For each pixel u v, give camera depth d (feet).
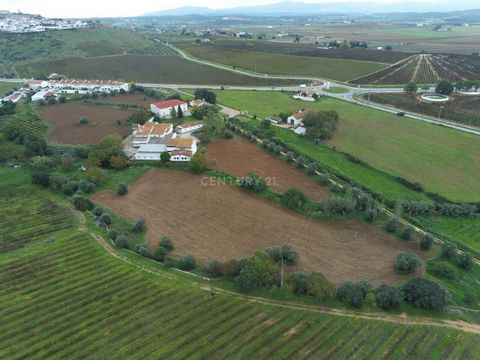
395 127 552.41
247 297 233.35
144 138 475.72
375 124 564.71
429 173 415.44
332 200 329.31
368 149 476.54
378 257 279.90
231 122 559.38
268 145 463.01
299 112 572.10
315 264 269.23
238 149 468.34
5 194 371.97
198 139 496.23
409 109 640.99
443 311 224.94
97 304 227.61
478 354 195.52
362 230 311.47
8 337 205.46
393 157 453.58
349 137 514.68
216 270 250.78
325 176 385.29
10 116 592.19
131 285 243.81
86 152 452.76
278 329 208.23
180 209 341.62
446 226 328.29
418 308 226.17
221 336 203.72
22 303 229.04
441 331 209.67
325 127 510.99
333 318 216.95
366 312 222.28
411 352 195.21
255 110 631.15
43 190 381.81
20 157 442.50
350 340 202.18
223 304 226.99
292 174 408.87
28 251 279.69
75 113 615.16
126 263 266.16
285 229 312.09
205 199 357.00
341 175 403.75
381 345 199.21
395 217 322.14
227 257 276.00
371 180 399.03
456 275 264.31
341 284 248.11
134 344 198.80
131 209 342.23
